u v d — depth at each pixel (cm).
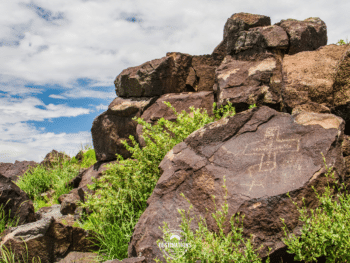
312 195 266
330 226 240
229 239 239
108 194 429
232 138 347
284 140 316
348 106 410
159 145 460
